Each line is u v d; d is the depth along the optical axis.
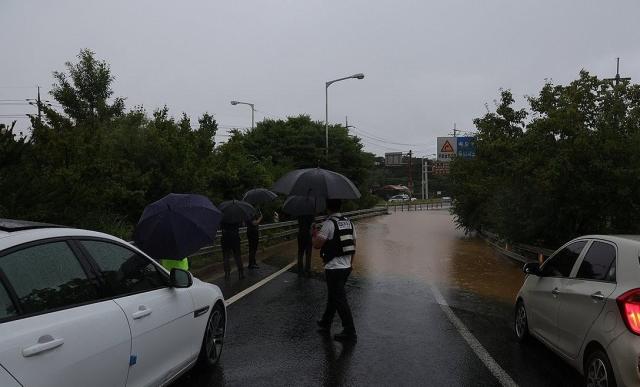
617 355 4.41
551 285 6.11
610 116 12.81
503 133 17.44
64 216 8.92
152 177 13.76
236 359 6.17
